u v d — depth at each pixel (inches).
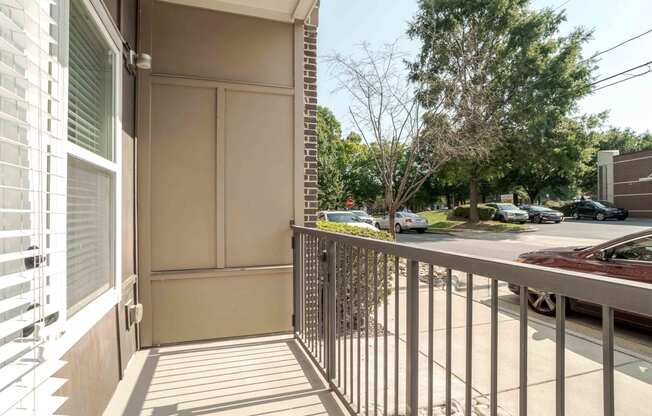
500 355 114.3
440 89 264.8
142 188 119.9
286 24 138.4
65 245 56.6
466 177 689.0
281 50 137.3
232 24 132.1
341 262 90.3
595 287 30.0
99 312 75.6
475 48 337.7
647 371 94.5
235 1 124.7
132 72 112.0
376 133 247.4
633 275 137.3
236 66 131.8
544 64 558.3
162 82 123.0
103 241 85.4
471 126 280.7
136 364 107.1
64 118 57.1
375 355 71.7
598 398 82.7
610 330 29.3
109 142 90.3
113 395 88.4
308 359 112.0
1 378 37.2
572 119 609.9
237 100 131.9
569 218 820.6
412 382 59.1
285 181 136.5
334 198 842.2
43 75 48.2
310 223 142.7
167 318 123.0
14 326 39.0
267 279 133.7
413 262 59.2
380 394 92.2
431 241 491.2
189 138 126.0
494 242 469.4
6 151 44.4
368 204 968.9
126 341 103.1
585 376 92.3
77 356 64.6
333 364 93.7
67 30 58.2
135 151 118.0
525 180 902.4
